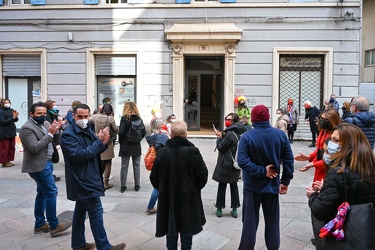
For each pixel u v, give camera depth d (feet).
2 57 41.22
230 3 38.32
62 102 40.42
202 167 11.02
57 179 22.26
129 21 39.27
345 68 38.11
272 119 38.75
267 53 38.58
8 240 13.11
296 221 15.17
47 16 39.93
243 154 10.98
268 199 11.23
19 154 31.96
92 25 39.60
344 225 7.19
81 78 40.14
